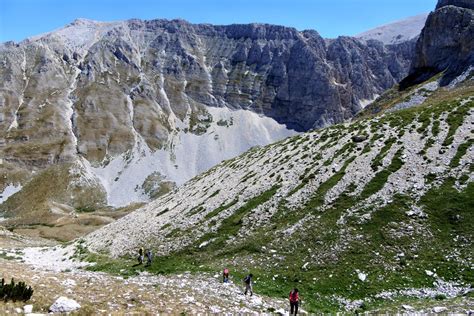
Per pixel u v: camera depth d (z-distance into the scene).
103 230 93.38
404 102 121.38
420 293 39.56
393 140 71.56
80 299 28.09
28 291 25.84
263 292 42.47
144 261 60.97
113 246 74.56
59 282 33.53
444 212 50.88
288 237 54.84
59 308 24.80
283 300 39.81
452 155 61.59
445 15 160.38
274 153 88.50
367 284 42.22
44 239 150.75
